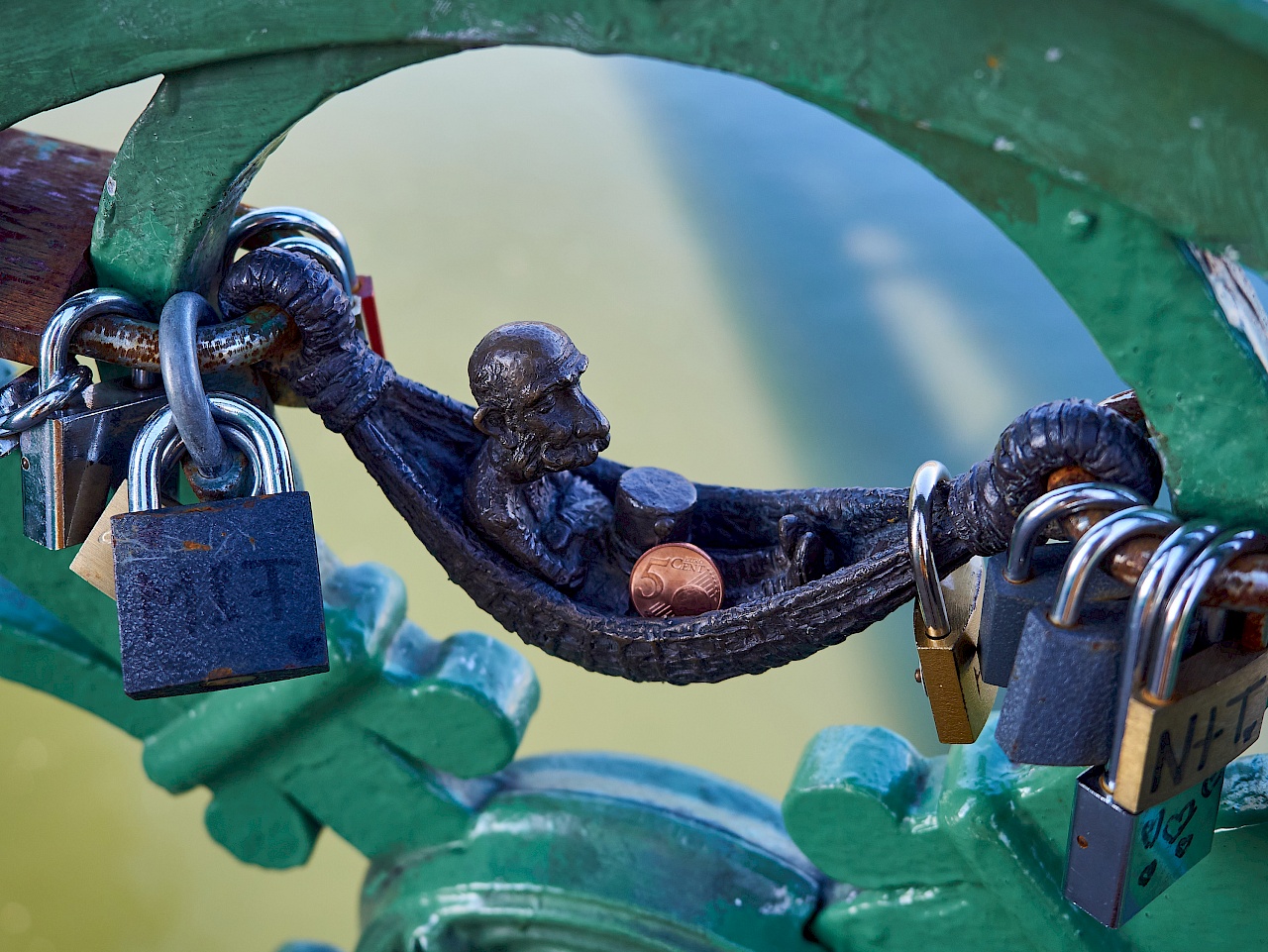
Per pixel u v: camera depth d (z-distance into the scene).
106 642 0.43
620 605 0.32
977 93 0.22
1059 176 0.23
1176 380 0.24
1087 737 0.27
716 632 0.30
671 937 0.42
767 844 0.44
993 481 0.27
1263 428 0.24
